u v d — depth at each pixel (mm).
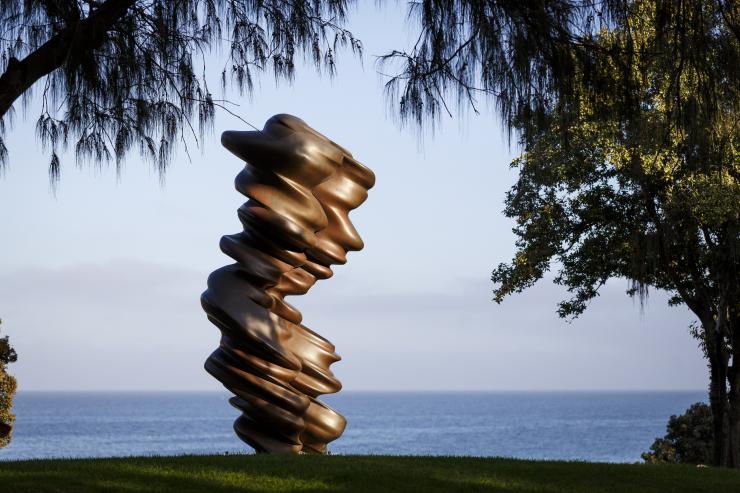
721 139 11648
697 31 9273
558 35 9492
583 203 23125
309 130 15062
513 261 24828
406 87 9711
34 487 9992
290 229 14719
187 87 10648
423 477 11578
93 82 10172
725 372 23641
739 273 22328
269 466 11836
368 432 113938
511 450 79938
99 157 10883
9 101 9703
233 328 14891
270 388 15016
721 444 23469
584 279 24016
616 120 10398
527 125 9719
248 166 15242
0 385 25578
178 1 10133
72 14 9883
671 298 25484
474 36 9383
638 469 13312
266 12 10633
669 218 20781
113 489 10133
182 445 84750
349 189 15812
